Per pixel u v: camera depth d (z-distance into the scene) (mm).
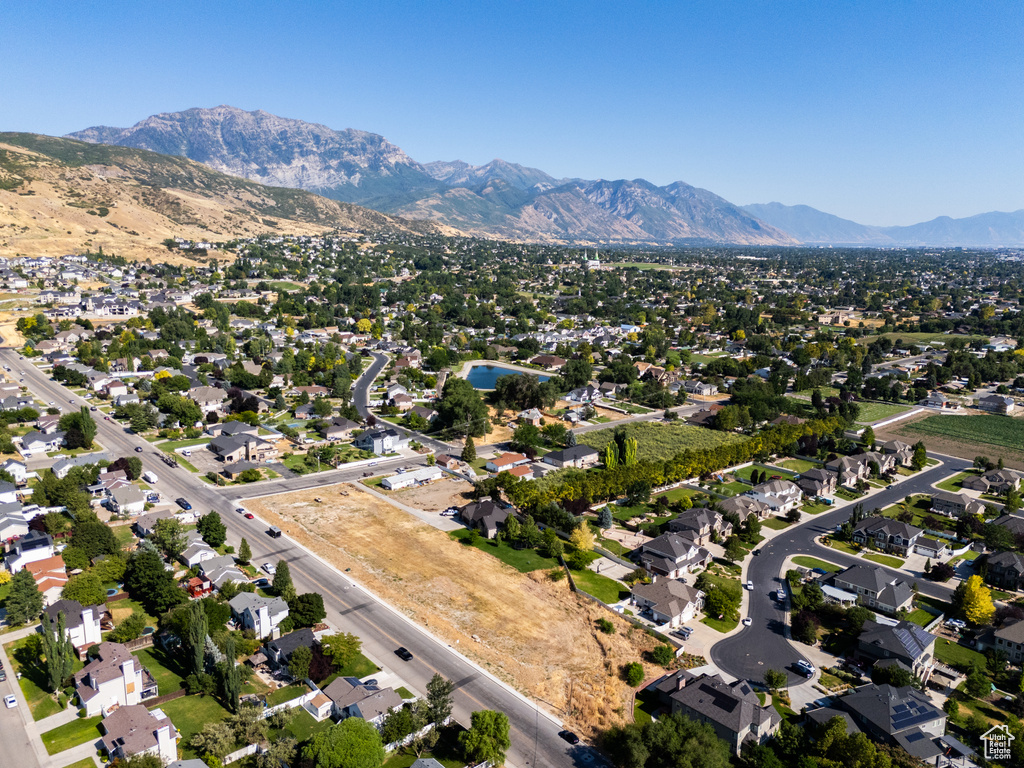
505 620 112750
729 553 136250
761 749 82062
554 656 103812
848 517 161750
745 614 117938
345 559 131250
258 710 84438
